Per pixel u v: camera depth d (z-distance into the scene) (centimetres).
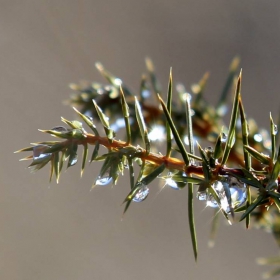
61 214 85
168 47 85
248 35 83
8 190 85
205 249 81
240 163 40
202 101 42
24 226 84
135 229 84
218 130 42
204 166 37
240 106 38
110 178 37
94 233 84
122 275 82
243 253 79
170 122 37
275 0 85
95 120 42
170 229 82
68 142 37
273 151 38
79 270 82
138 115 38
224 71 81
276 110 77
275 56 81
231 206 37
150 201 83
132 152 38
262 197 37
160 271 81
